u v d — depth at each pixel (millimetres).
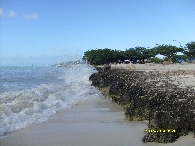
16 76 58406
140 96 13219
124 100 16438
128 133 10594
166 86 18797
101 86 26891
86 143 9430
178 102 11047
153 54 111062
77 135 10461
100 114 14797
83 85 32625
